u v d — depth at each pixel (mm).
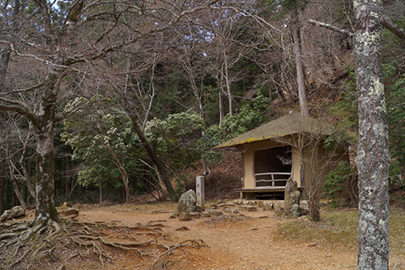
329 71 22719
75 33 8180
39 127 7617
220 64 24094
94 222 9148
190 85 25781
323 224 8633
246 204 14320
